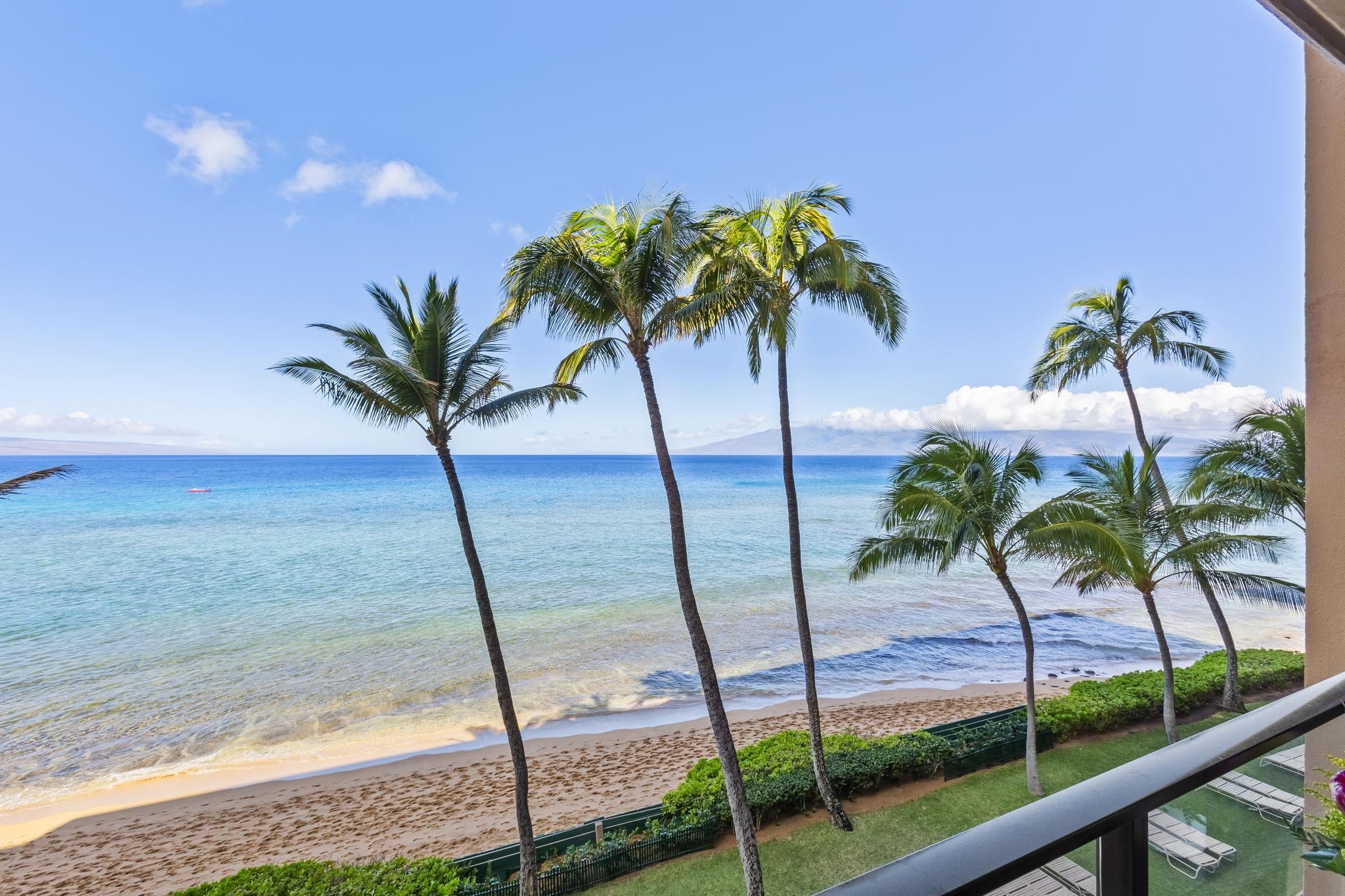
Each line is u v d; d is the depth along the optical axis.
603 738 18.05
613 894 9.62
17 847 13.32
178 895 8.67
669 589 36.97
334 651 26.53
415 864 9.71
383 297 9.80
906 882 0.93
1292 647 25.39
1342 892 1.80
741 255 10.57
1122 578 13.20
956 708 19.33
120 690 22.53
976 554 12.62
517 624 30.05
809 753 12.91
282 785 15.82
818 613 31.56
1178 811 1.37
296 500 83.12
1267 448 12.21
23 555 47.41
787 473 11.30
